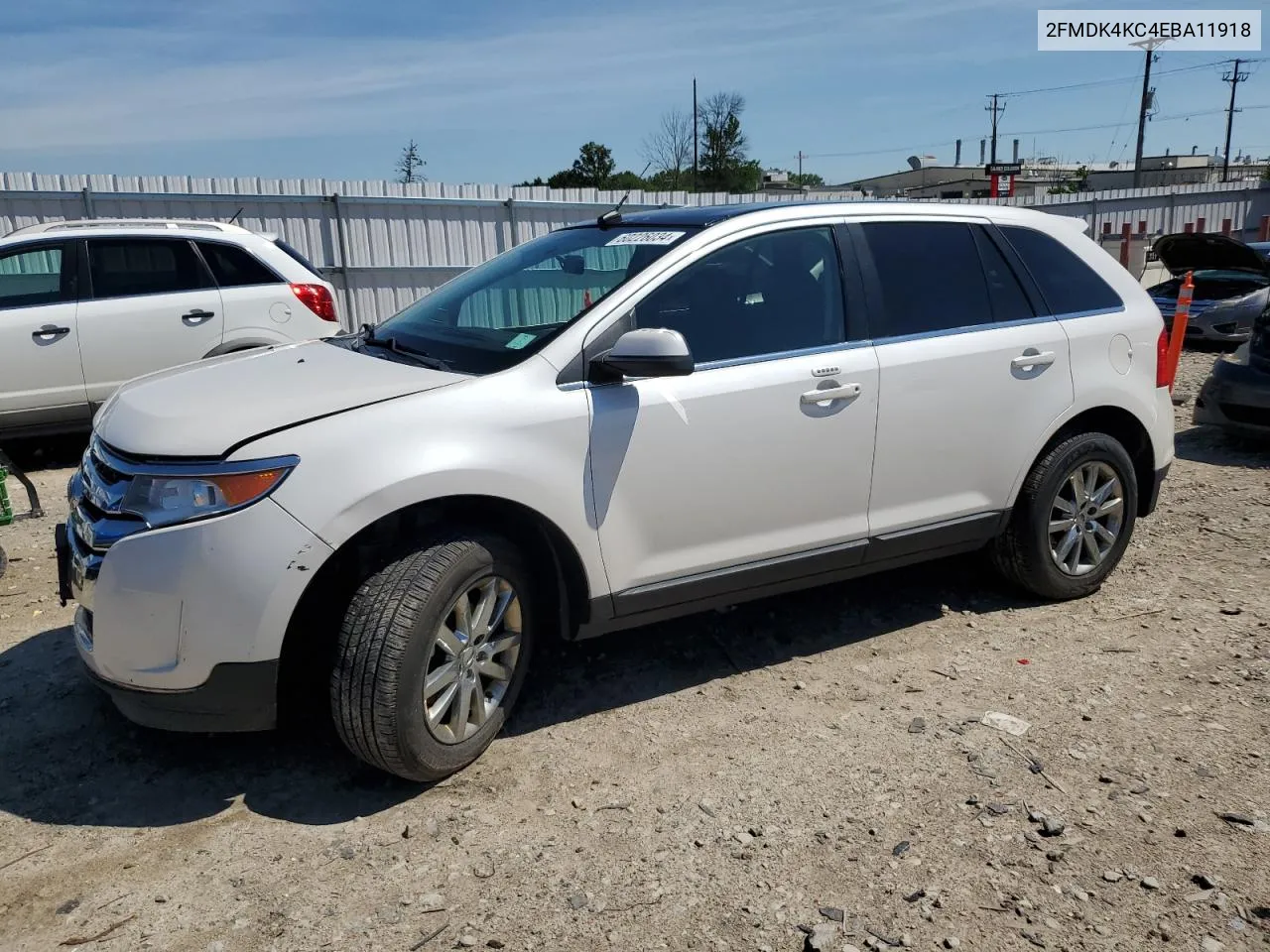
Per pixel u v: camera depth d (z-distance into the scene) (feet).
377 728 10.02
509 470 10.66
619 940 8.45
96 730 12.05
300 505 9.71
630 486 11.58
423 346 12.45
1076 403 14.92
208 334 26.43
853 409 12.99
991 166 72.59
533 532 11.63
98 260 25.57
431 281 52.49
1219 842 9.53
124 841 9.94
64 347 24.97
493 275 14.17
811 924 8.57
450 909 8.86
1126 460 15.62
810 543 13.04
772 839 9.77
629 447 11.49
